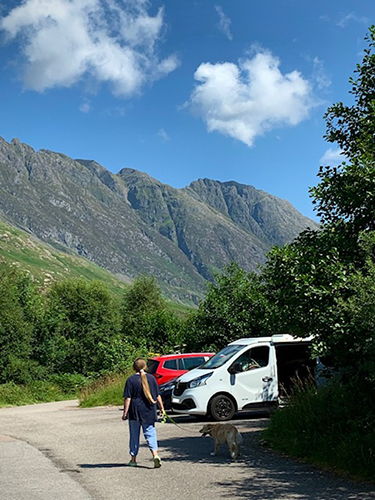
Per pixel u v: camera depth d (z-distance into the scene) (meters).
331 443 8.31
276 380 14.34
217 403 13.91
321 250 9.40
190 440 10.98
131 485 6.86
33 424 14.98
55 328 40.59
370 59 10.14
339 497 6.18
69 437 11.70
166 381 18.44
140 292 77.19
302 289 8.81
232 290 28.39
